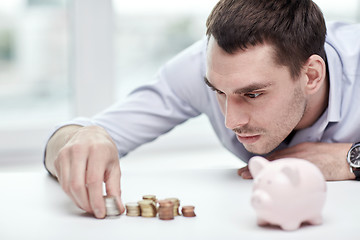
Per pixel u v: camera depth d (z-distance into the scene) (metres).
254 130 0.89
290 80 0.89
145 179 0.96
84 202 0.71
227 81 0.85
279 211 0.62
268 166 0.64
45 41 1.83
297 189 0.62
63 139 0.98
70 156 0.76
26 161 1.73
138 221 0.68
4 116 1.85
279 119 0.90
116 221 0.68
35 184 0.94
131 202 0.74
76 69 1.75
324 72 0.95
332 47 1.07
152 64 1.92
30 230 0.65
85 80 1.76
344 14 2.08
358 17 2.08
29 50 1.84
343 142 1.07
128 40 1.88
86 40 1.74
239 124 0.88
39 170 1.62
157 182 0.94
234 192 0.85
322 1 2.06
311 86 0.94
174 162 1.74
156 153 1.88
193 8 1.92
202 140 1.97
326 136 1.08
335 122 1.06
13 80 1.85
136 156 1.83
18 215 0.72
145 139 1.18
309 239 0.60
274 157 1.01
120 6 1.85
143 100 1.18
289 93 0.89
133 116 1.16
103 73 1.77
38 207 0.77
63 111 1.85
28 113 1.86
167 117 1.18
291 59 0.88
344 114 1.06
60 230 0.65
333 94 1.01
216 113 1.16
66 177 0.75
